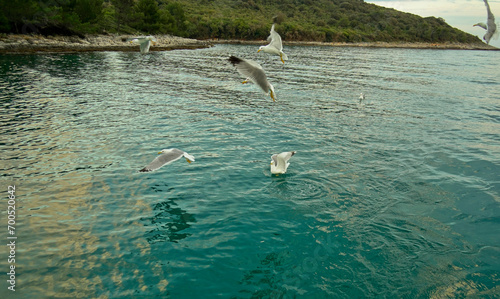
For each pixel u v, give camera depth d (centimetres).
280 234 894
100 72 3675
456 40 17438
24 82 2873
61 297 662
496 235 912
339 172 1297
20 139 1517
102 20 7825
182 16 10700
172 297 672
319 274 753
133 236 865
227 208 1015
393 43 14975
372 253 830
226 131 1761
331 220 970
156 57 5638
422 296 699
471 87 3475
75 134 1620
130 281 712
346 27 15088
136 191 1102
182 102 2412
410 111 2342
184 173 1245
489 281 742
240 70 710
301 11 15750
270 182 1194
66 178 1170
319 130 1830
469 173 1316
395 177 1267
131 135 1641
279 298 681
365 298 690
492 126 2000
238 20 12244
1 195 1034
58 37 6084
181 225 920
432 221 980
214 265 768
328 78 3909
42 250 797
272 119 2023
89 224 910
